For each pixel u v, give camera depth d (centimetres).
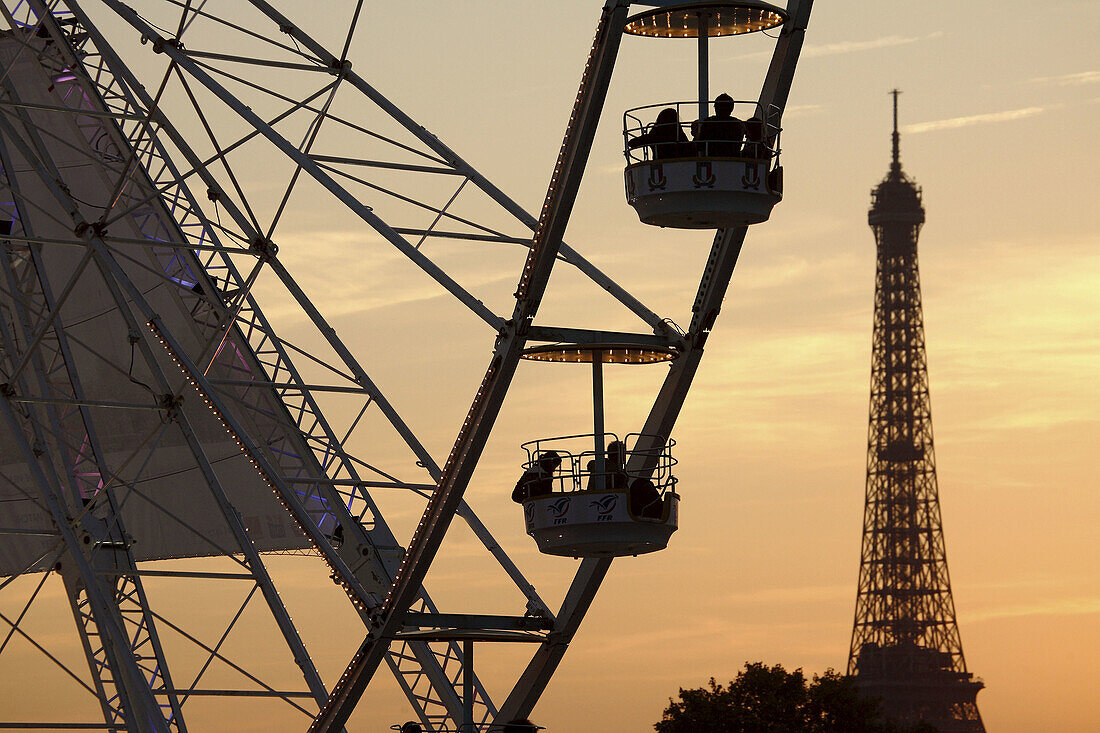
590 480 9450
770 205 9006
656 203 8912
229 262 14450
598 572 10362
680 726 18575
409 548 10094
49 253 16400
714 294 9706
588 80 8931
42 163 11294
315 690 11856
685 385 9869
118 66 11444
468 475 9719
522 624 10669
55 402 11675
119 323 16700
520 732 10881
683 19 8981
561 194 9094
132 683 12000
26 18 13938
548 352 9706
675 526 9700
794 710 18688
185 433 11706
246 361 14450
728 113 8938
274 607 11825
